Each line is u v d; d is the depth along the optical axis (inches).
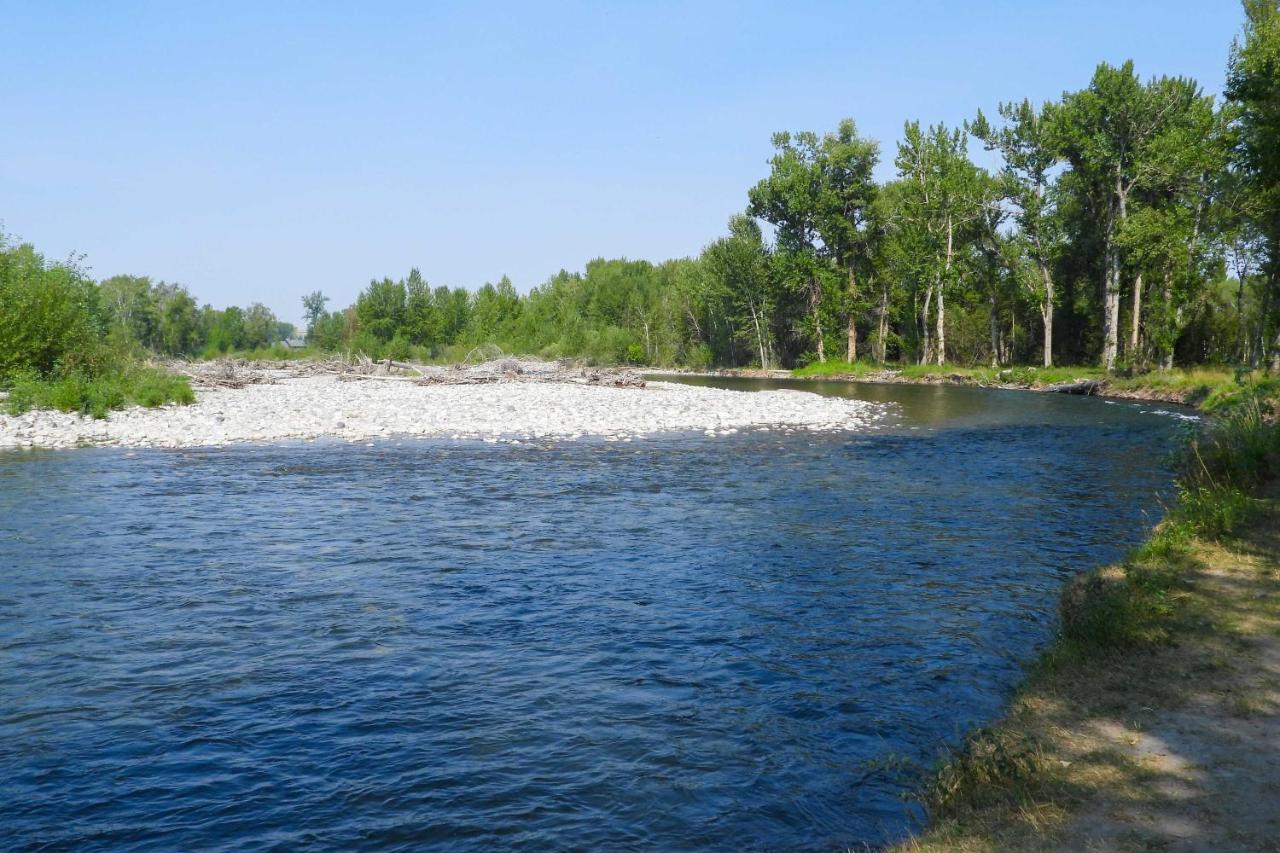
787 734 274.1
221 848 216.4
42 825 227.3
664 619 386.9
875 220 2768.2
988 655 337.4
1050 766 225.9
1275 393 884.0
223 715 290.8
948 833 201.5
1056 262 2391.7
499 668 331.0
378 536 543.8
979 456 895.7
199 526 568.1
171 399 1330.0
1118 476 764.6
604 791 241.0
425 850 214.5
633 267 5064.0
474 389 1690.5
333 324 4239.7
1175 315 1905.8
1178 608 329.4
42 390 1238.9
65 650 349.1
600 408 1336.1
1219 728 238.1
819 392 1941.4
